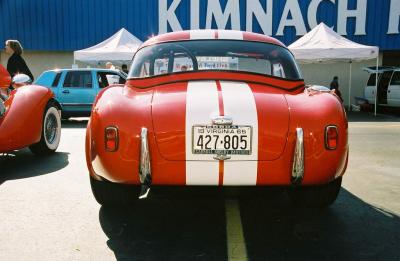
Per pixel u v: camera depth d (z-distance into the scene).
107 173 2.18
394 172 4.02
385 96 12.00
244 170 2.08
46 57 15.28
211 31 3.06
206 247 2.18
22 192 3.21
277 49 2.90
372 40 14.16
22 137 3.87
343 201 3.03
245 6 14.19
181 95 2.28
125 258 2.04
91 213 2.71
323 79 15.23
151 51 2.85
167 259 2.03
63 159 4.57
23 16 14.64
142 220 2.60
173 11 14.30
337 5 14.09
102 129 2.16
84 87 9.18
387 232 2.40
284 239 2.30
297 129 2.09
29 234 2.34
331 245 2.21
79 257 2.04
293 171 2.10
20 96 4.02
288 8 14.15
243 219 2.63
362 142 6.04
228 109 2.12
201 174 2.08
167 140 2.07
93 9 14.50
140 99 2.30
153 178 2.11
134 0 14.36
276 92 2.43
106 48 10.77
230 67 2.79
